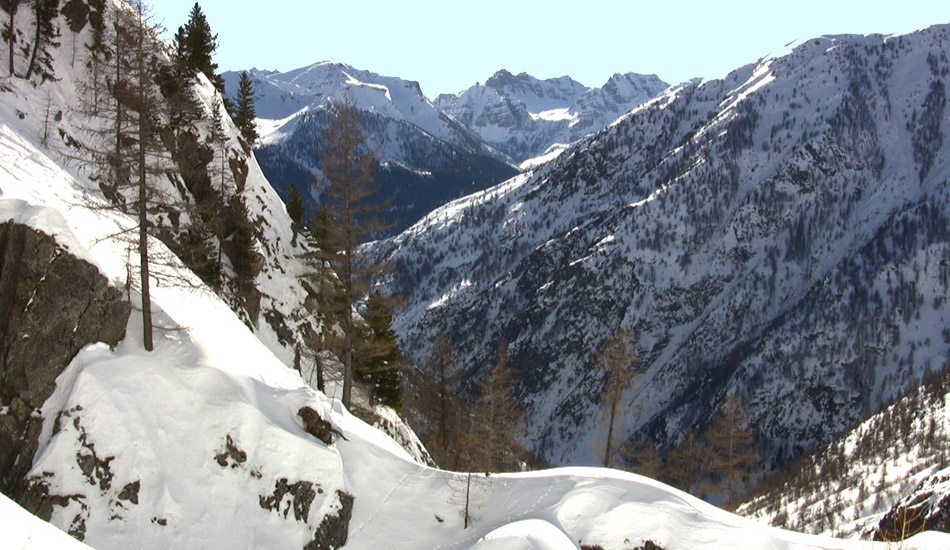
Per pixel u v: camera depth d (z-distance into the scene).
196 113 43.44
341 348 37.91
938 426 115.19
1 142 32.88
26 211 25.91
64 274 25.53
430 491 29.98
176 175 42.66
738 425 47.94
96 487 23.59
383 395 46.09
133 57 28.38
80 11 43.75
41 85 39.69
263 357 33.22
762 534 28.67
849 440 131.38
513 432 33.00
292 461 26.58
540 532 26.62
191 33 61.62
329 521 26.52
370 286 35.22
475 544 27.09
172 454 25.02
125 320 27.00
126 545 23.12
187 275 34.81
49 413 24.27
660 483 31.55
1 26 38.78
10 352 24.34
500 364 33.66
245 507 25.34
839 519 87.44
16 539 10.39
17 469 23.42
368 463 29.80
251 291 44.47
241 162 50.28
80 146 39.03
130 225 34.72
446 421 50.12
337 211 34.22
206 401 26.39
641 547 27.59
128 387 25.25
